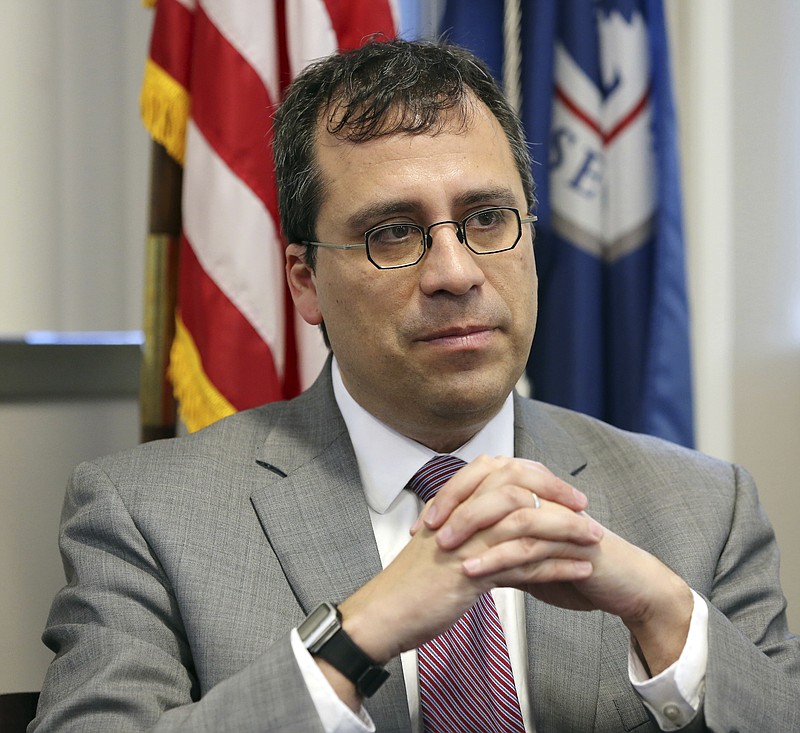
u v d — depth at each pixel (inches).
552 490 134.3
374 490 159.0
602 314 259.8
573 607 140.2
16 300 249.0
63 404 253.4
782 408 293.9
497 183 148.9
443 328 144.7
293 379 238.7
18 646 248.8
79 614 150.7
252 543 152.1
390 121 148.9
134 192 258.2
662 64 256.2
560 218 254.2
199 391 222.1
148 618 147.6
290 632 130.3
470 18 254.2
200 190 224.7
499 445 163.0
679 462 171.9
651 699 135.3
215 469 161.0
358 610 130.5
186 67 229.8
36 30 249.3
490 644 144.2
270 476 160.9
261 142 226.7
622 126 255.1
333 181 152.3
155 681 141.0
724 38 286.7
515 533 130.1
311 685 125.8
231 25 225.1
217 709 126.6
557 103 255.8
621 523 162.6
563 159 254.5
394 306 147.0
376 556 150.9
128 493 156.7
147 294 234.5
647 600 135.4
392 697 140.8
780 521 294.2
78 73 253.0
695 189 287.3
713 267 288.2
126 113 257.1
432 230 146.6
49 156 251.0
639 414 253.1
